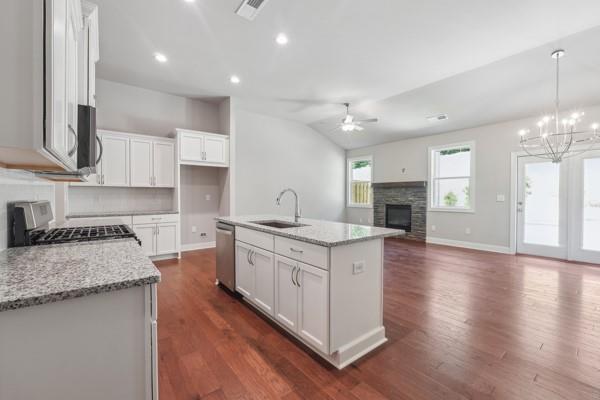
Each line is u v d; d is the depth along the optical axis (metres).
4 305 0.77
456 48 3.28
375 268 2.14
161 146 4.65
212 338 2.22
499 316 2.61
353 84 4.43
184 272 3.98
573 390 1.64
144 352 1.00
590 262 4.53
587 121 4.48
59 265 1.14
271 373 1.80
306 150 7.32
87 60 1.53
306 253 2.00
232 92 4.88
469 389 1.65
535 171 5.05
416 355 2.00
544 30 2.91
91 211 4.32
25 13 0.79
